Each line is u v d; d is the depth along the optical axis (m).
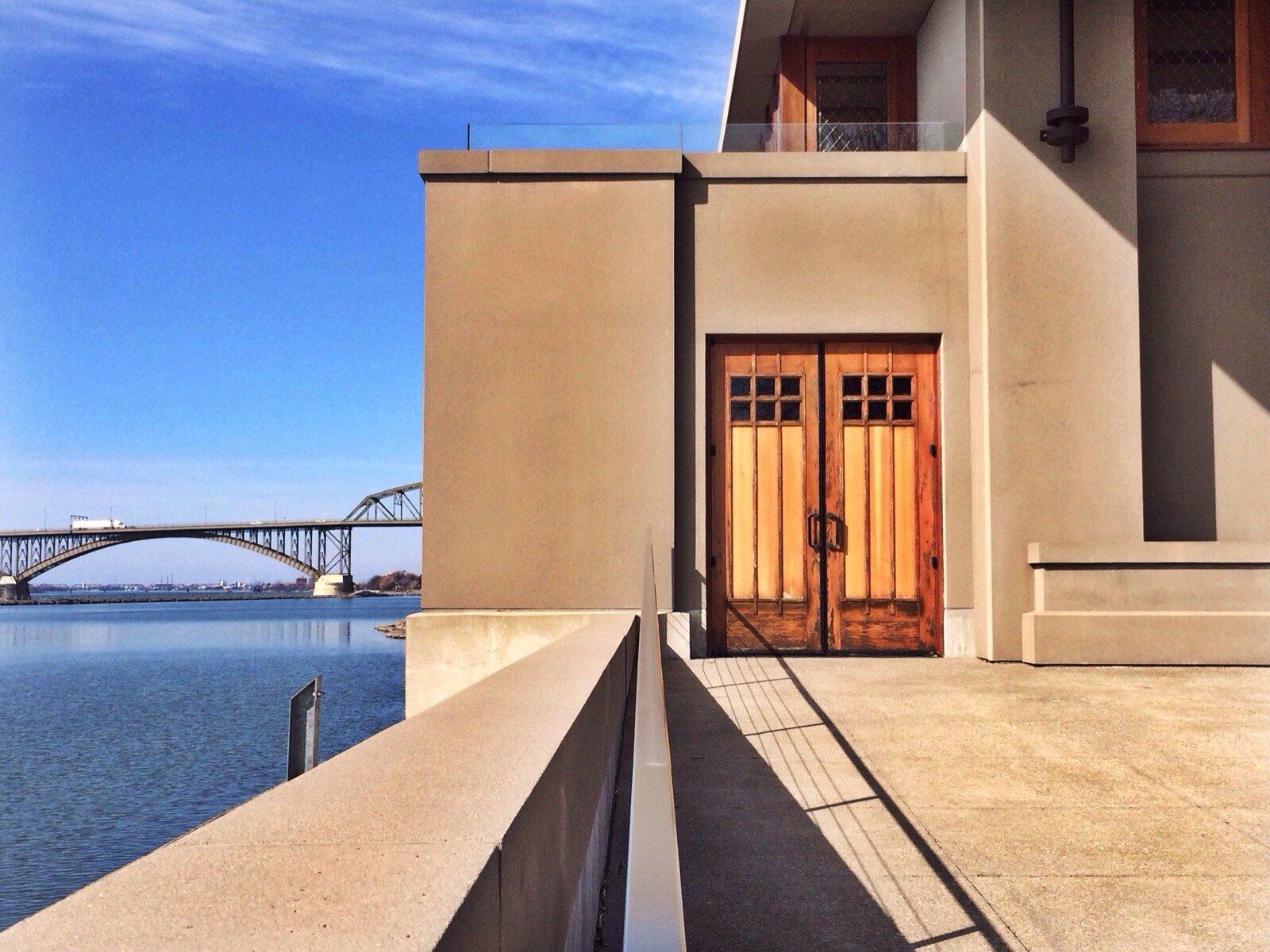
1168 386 9.09
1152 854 3.73
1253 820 4.12
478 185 9.05
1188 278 9.16
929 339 9.30
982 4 8.79
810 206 9.20
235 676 59.00
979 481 8.77
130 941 0.86
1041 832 4.00
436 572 8.79
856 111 10.92
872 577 9.18
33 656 77.94
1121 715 6.24
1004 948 2.94
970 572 8.95
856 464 9.27
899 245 9.16
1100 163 8.70
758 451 9.28
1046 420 8.58
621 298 8.95
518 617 8.64
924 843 3.88
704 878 3.54
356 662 66.38
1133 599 8.34
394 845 1.21
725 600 9.17
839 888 3.44
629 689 5.90
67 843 24.05
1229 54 9.32
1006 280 8.66
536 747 1.92
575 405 8.90
